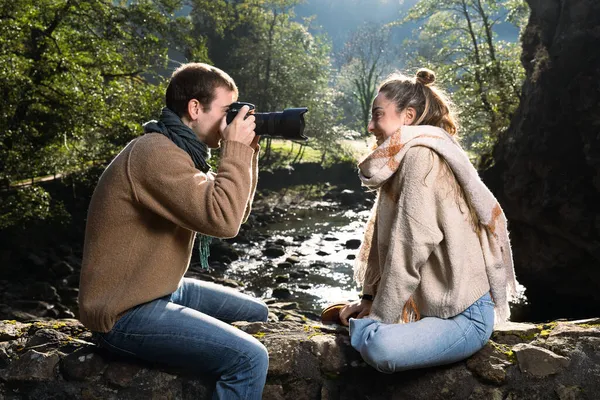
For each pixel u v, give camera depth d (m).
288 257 17.25
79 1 16.28
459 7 26.34
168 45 18.84
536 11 16.34
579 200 13.39
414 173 2.05
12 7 14.34
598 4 13.00
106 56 17.45
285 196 29.31
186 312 2.05
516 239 15.94
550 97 13.84
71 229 18.08
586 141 13.05
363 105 47.44
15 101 14.29
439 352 2.05
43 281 14.91
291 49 37.38
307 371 2.23
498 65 21.77
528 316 14.50
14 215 14.44
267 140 33.62
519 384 2.15
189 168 1.97
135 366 2.20
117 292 1.99
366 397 2.22
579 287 14.71
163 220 2.02
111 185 1.97
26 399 2.25
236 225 1.97
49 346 2.34
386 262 2.06
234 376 2.05
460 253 2.05
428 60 27.30
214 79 2.09
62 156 16.73
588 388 2.14
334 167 33.47
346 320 2.42
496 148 17.09
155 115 17.77
